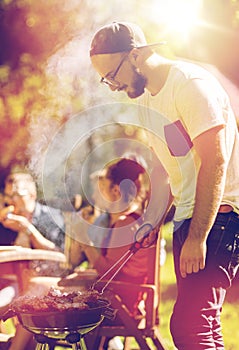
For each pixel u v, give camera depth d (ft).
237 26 21.98
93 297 9.80
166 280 21.33
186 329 10.37
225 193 10.45
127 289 12.69
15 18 25.72
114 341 14.40
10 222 15.11
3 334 12.55
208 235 10.37
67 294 9.87
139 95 10.63
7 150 26.12
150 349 12.25
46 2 25.27
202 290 10.36
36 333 9.57
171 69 10.41
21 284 14.07
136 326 12.28
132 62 10.38
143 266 13.17
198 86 10.05
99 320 9.70
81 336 9.75
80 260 15.39
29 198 15.84
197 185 9.92
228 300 18.97
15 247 13.04
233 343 15.57
